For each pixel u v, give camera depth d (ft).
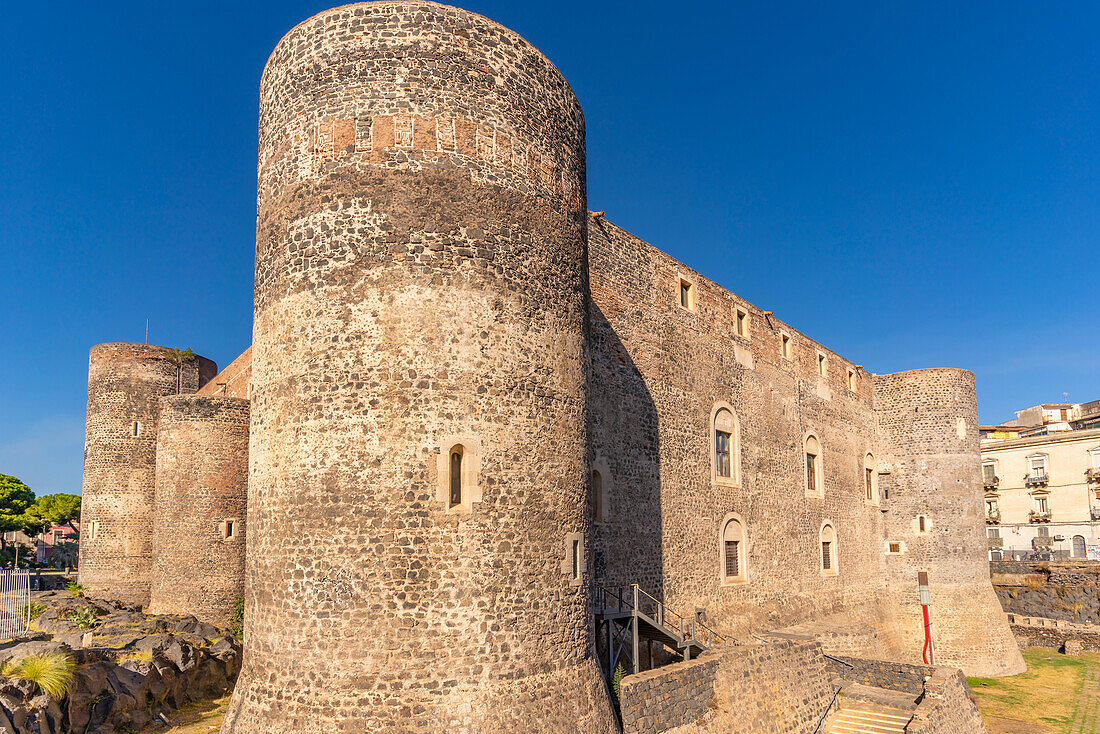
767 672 60.85
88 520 97.66
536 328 41.83
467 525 37.40
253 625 38.78
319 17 41.98
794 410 95.40
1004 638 111.96
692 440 74.08
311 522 37.17
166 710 56.29
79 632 64.95
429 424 37.52
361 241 38.83
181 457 83.56
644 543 64.95
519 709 36.86
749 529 81.66
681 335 74.79
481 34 42.29
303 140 41.09
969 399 118.62
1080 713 87.92
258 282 42.47
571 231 45.47
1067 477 171.22
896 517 116.67
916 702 68.49
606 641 56.39
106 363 100.53
